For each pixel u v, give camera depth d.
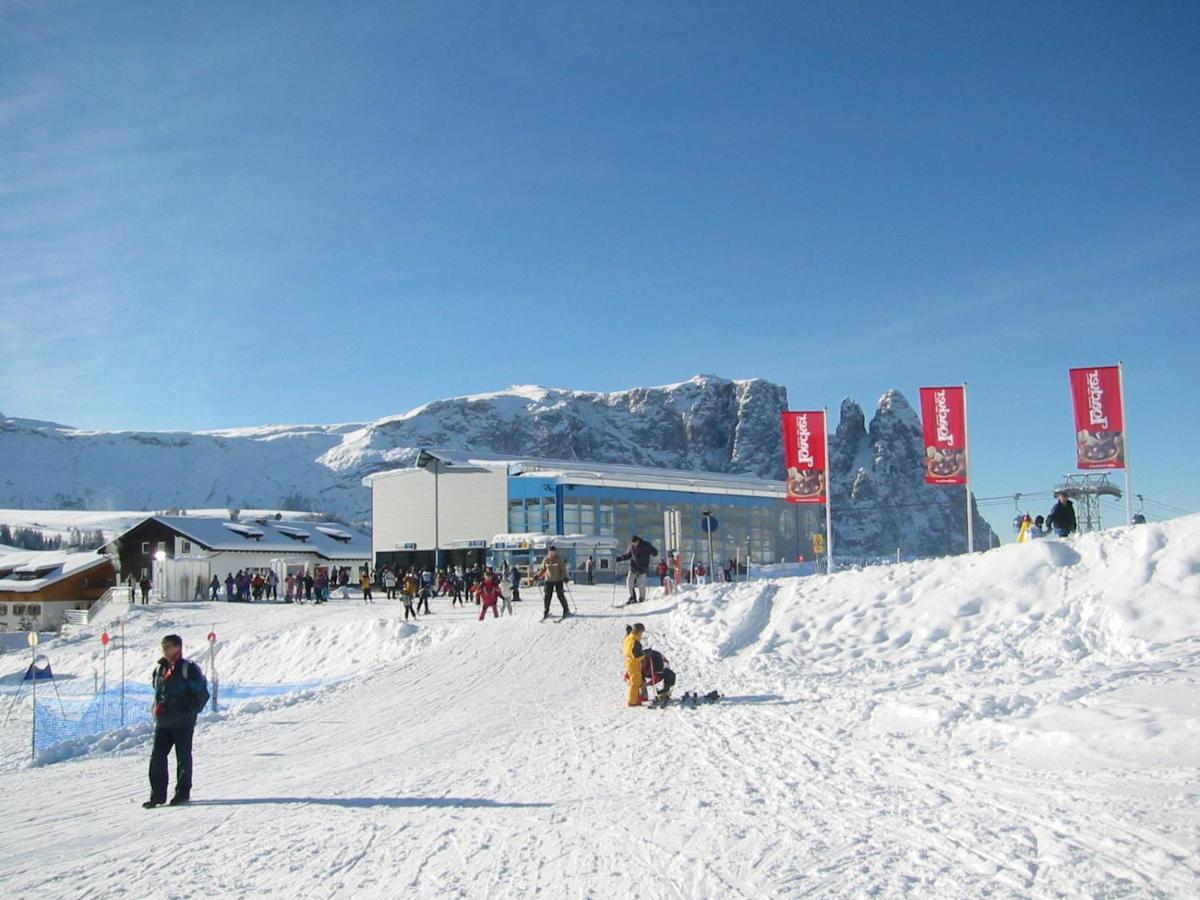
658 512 69.44
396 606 46.44
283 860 7.78
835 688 15.45
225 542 75.75
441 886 6.65
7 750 23.62
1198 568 16.75
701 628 23.88
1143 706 9.57
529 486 66.69
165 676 11.38
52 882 7.66
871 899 5.54
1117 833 6.21
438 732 16.16
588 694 18.75
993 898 5.31
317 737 17.28
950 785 8.20
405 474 73.56
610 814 8.48
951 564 21.47
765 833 7.29
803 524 80.69
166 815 10.53
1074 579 18.64
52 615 72.00
